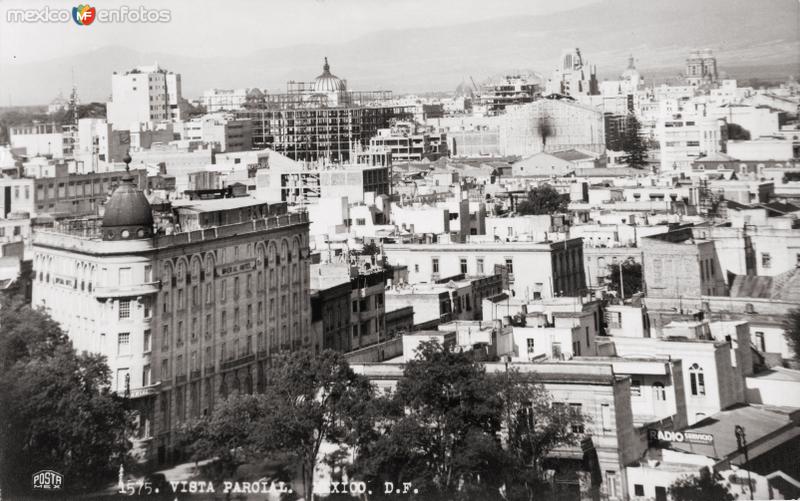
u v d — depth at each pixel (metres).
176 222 191.75
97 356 161.00
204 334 182.00
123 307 168.88
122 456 157.00
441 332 153.88
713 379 142.25
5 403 153.75
